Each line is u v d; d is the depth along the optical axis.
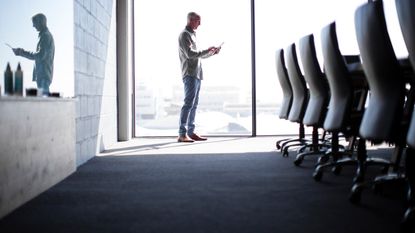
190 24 4.79
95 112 3.84
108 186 2.40
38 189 2.16
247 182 2.50
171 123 7.94
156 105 7.89
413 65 1.38
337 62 2.19
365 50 1.70
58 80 2.75
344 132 2.31
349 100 2.19
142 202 2.01
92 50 3.72
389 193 2.17
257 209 1.86
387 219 1.69
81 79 3.33
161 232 1.54
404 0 1.30
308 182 2.49
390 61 1.55
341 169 2.84
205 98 8.28
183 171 2.92
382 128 1.62
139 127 5.91
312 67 2.71
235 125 8.12
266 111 5.73
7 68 1.98
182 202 2.01
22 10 2.25
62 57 2.82
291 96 3.67
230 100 8.13
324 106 2.68
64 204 1.97
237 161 3.39
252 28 5.58
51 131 2.36
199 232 1.53
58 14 2.74
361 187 1.99
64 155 2.63
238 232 1.53
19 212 1.83
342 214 1.77
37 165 2.13
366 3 1.65
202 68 5.05
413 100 1.96
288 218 1.71
